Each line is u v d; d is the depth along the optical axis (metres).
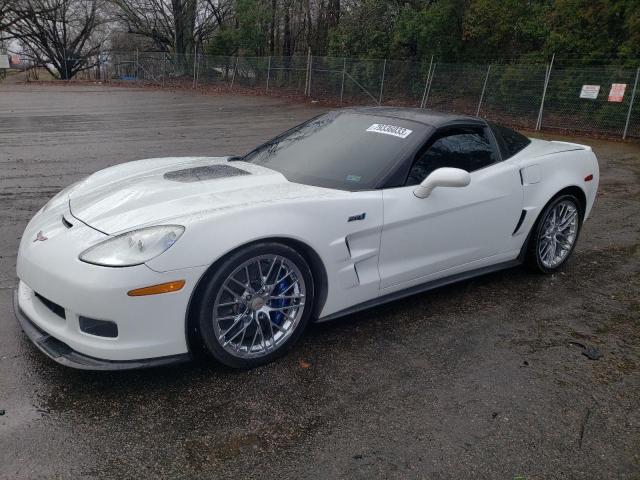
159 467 2.20
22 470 2.15
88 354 2.55
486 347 3.28
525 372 3.02
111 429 2.40
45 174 7.64
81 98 21.84
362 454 2.32
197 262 2.57
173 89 28.11
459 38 19.94
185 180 3.28
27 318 2.89
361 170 3.42
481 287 4.17
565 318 3.71
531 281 4.33
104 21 39.56
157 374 2.82
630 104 14.09
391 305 3.79
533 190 4.11
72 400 2.59
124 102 20.50
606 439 2.50
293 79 24.47
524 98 16.45
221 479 2.15
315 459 2.28
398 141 3.59
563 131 15.62
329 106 20.80
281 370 2.92
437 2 20.73
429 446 2.39
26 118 14.67
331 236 3.02
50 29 39.31
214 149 10.23
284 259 2.85
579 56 16.23
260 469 2.21
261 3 30.45
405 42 21.25
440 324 3.54
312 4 29.73
